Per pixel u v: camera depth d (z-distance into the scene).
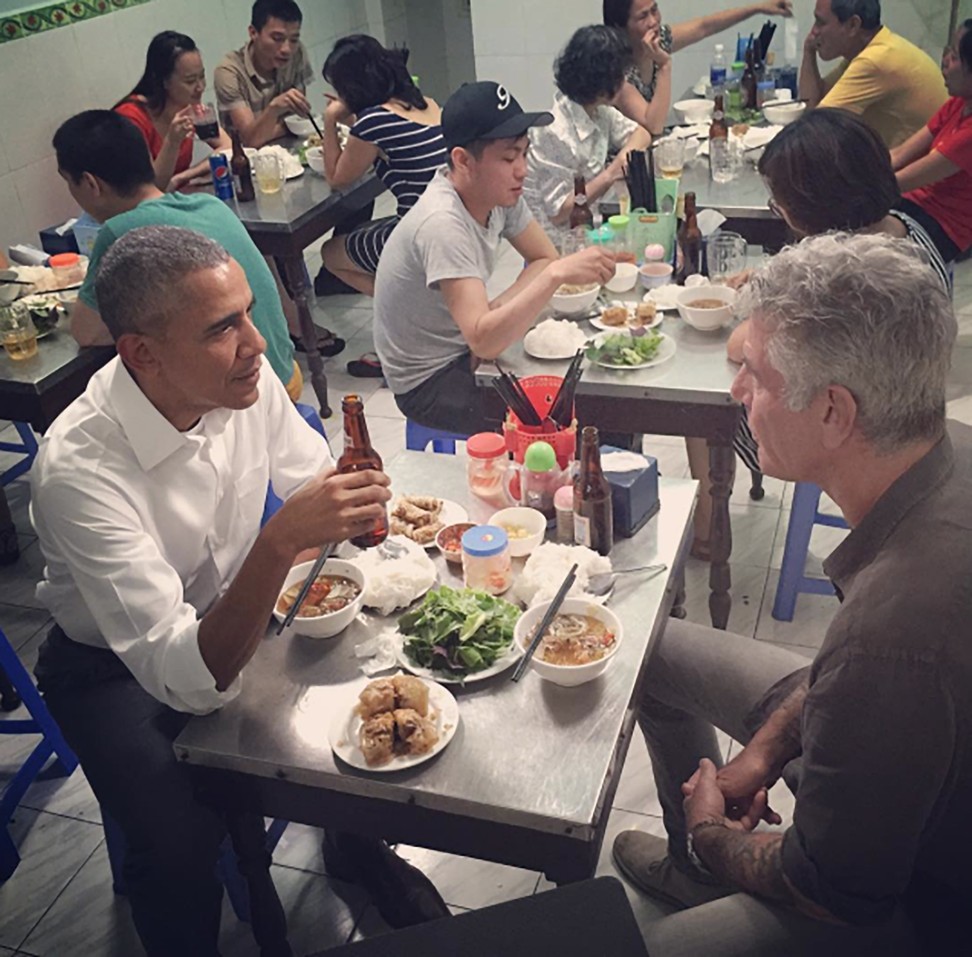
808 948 1.39
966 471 1.31
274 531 1.51
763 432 1.35
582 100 3.59
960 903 1.36
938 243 3.64
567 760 1.43
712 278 2.78
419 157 3.66
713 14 5.08
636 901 2.12
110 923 2.16
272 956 1.81
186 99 4.15
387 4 6.51
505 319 2.45
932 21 4.91
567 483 1.88
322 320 4.70
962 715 1.19
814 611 2.83
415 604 1.72
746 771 1.63
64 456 1.70
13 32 4.11
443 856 2.24
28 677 2.41
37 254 3.50
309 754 1.48
